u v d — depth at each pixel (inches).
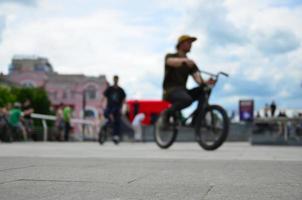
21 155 193.3
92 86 3036.4
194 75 282.0
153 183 98.4
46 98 2571.4
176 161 161.2
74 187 90.7
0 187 89.7
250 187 93.0
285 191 87.3
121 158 175.8
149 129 764.6
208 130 274.7
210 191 87.0
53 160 159.6
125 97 467.8
